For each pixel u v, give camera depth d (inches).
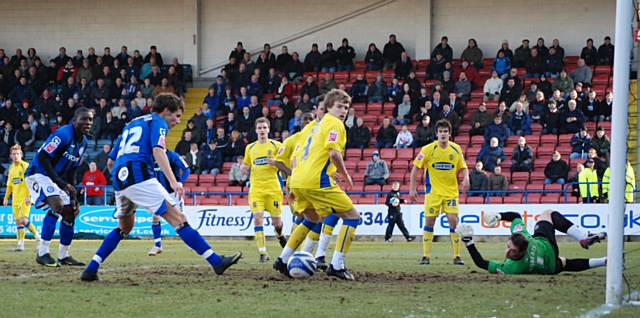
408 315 598.2
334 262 860.0
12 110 2819.9
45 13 3302.2
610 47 2706.7
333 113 850.1
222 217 2272.4
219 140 2571.4
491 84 2677.2
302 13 3139.8
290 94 2790.4
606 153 2299.5
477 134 2516.0
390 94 2719.0
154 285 797.9
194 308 634.2
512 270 935.7
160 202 803.4
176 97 829.2
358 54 3090.6
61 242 1087.0
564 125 2450.8
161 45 3238.2
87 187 2374.5
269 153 1309.1
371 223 2214.6
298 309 629.9
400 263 1208.2
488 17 2977.4
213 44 3203.7
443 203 1213.1
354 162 2496.3
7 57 3102.9
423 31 3002.0
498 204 2122.3
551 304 659.4
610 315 596.1
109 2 3270.2
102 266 1087.6
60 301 674.8
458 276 916.6
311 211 890.1
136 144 804.0
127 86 2913.4
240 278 876.0
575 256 1402.6
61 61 3097.9
